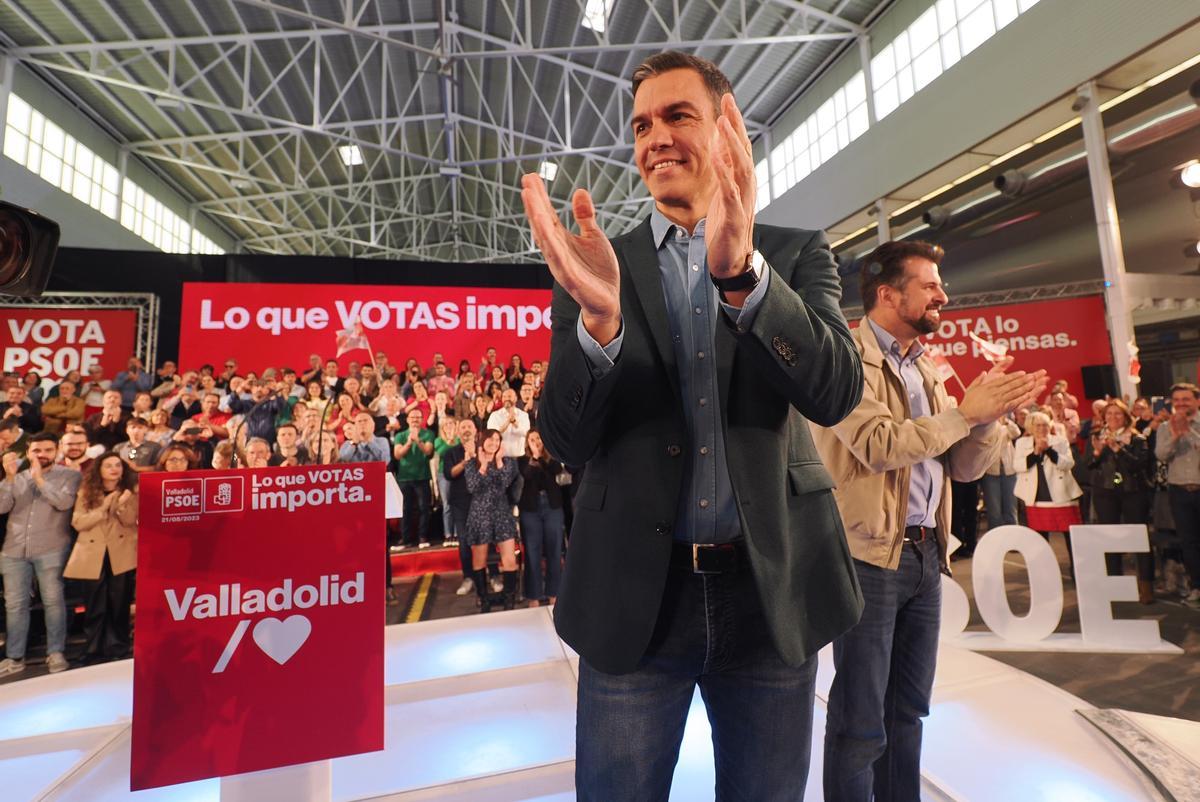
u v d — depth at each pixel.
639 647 0.65
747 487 0.66
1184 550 3.95
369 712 1.05
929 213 7.48
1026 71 6.07
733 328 0.59
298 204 14.54
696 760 1.57
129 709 1.88
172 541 0.98
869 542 1.24
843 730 1.22
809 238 0.80
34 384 5.20
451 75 8.73
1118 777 1.53
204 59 9.30
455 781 1.46
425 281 5.93
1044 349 6.27
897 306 1.48
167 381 5.33
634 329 0.71
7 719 1.81
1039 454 4.72
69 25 8.14
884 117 7.94
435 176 14.25
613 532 0.69
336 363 5.67
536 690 2.02
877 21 8.30
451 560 5.66
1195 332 5.73
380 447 5.57
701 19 8.41
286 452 5.10
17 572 3.63
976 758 1.63
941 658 2.40
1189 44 5.02
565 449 0.69
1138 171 6.02
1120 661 3.06
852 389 0.66
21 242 1.75
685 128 0.74
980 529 6.03
